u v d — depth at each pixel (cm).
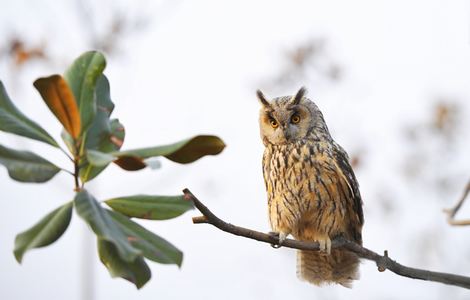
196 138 577
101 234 518
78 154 593
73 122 573
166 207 608
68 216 546
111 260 590
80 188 589
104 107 627
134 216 606
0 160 543
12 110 591
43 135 591
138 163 555
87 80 598
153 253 562
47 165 566
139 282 591
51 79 543
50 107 566
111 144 612
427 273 1031
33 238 532
